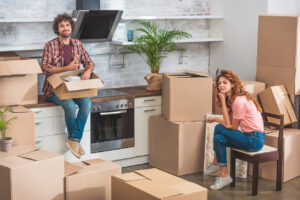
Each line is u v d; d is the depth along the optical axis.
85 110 5.02
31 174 3.78
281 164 4.98
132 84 6.30
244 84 5.69
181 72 6.27
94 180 4.11
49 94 5.07
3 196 3.78
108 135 5.46
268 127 5.52
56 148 5.15
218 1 6.66
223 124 4.93
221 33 6.67
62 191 4.00
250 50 6.27
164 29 6.41
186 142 5.39
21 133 4.47
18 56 4.98
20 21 5.03
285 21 5.64
